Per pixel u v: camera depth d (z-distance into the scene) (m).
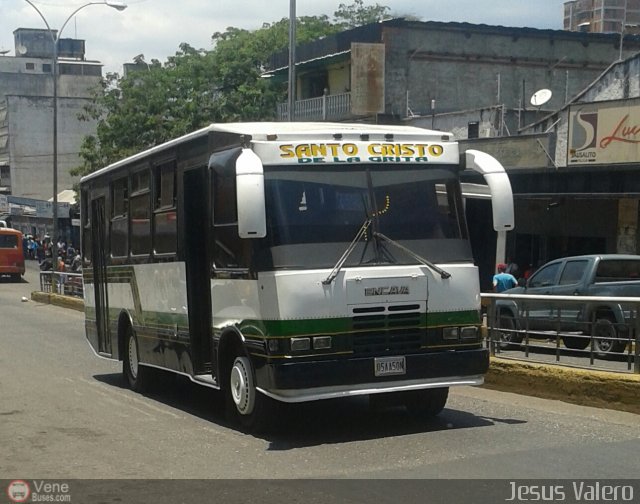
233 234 9.07
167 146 10.86
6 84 80.00
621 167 20.06
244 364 9.06
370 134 9.01
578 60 36.53
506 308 11.65
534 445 8.25
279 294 8.30
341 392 8.38
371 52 31.44
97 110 49.41
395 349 8.65
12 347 19.00
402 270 8.73
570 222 23.27
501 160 24.53
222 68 42.78
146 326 11.86
